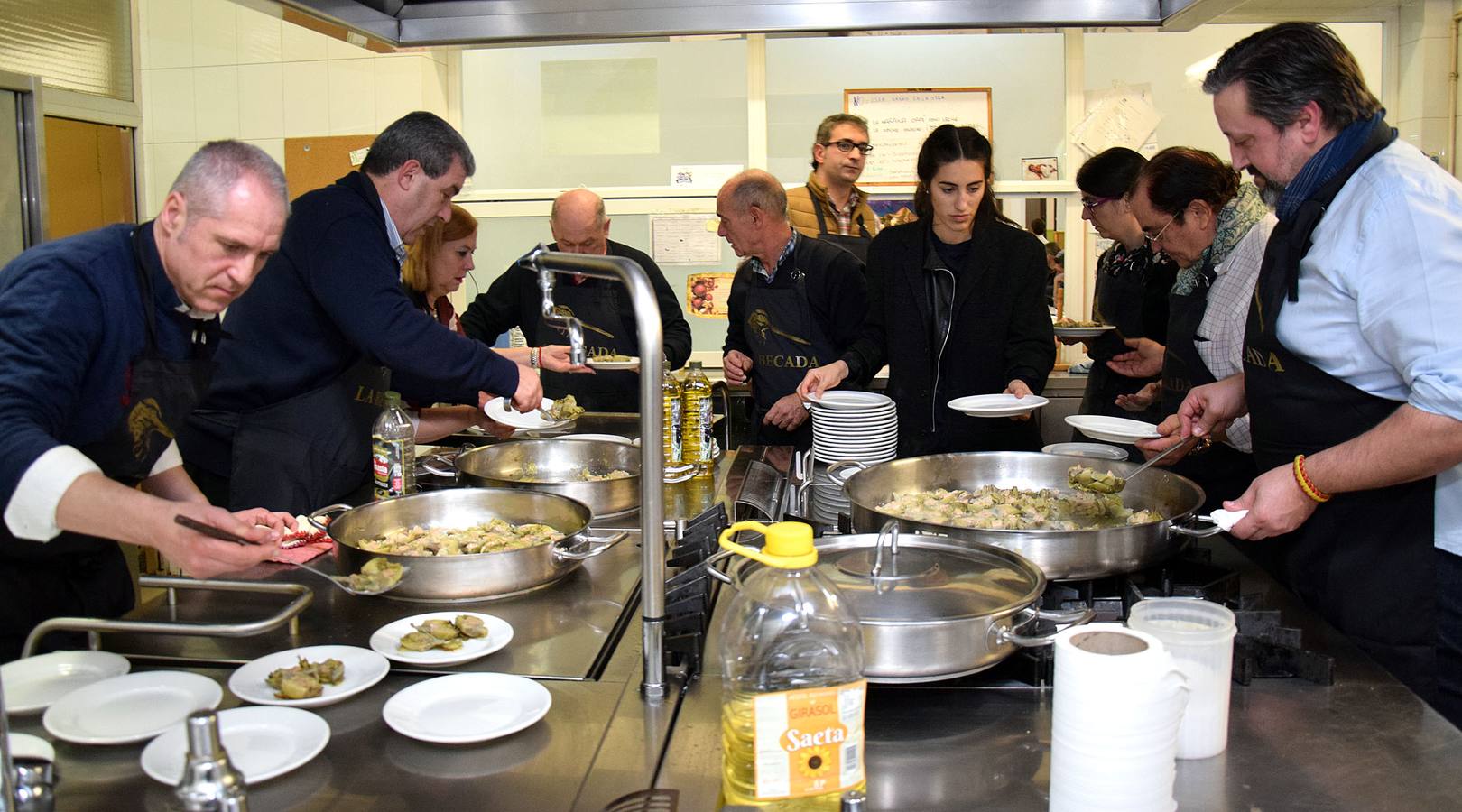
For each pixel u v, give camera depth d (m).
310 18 2.10
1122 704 0.89
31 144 3.16
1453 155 4.01
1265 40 1.63
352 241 2.08
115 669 1.25
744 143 4.55
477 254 4.63
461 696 1.18
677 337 3.67
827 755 0.91
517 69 4.63
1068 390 4.16
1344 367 1.63
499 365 2.12
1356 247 1.56
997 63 4.39
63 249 1.51
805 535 0.96
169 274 1.56
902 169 4.46
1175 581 1.53
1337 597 1.69
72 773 1.02
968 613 1.19
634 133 4.60
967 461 2.08
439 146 2.17
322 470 2.13
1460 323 1.46
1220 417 2.00
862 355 3.04
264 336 2.16
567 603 1.54
